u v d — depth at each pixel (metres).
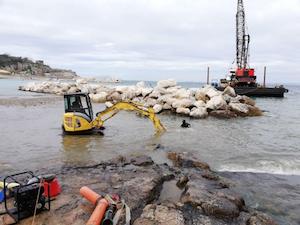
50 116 23.77
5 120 21.38
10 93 52.75
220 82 62.66
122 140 15.12
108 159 11.35
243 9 61.97
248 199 8.26
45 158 11.48
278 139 16.58
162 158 11.80
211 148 13.96
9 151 12.55
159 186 8.62
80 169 9.88
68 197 7.36
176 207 7.07
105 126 19.47
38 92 56.38
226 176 10.05
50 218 6.28
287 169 10.91
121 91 38.56
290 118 26.11
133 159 11.01
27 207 6.30
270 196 8.52
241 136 17.19
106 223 5.96
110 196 7.03
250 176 10.11
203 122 22.28
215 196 7.51
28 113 25.42
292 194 8.70
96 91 46.34
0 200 6.98
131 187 8.07
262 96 55.91
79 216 6.39
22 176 9.12
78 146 13.62
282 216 7.43
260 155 12.90
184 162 10.90
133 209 6.91
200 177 9.30
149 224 6.12
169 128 19.19
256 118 25.55
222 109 25.77
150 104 28.53
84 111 16.36
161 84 33.88
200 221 6.46
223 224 6.45
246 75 56.97
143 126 19.72
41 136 15.84
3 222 6.02
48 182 7.20
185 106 25.80
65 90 51.56
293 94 78.06
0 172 9.59
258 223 6.43
